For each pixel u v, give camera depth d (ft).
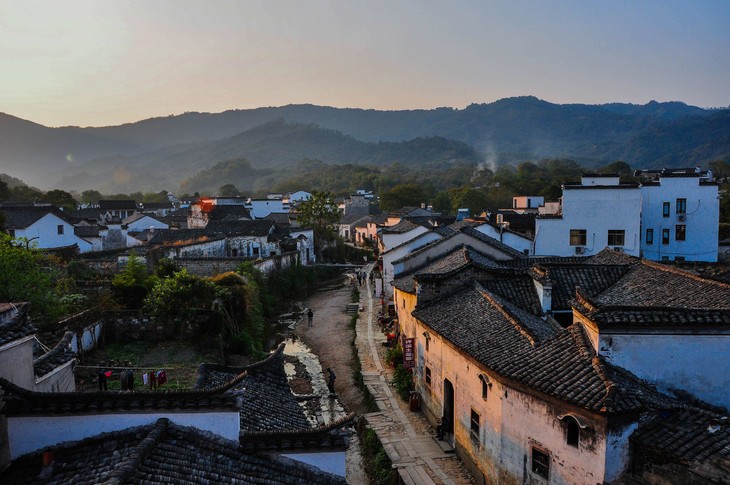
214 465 32.30
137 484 28.27
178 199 538.88
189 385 75.77
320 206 257.75
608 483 41.65
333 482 34.96
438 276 83.05
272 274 177.58
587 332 50.62
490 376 56.34
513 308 71.61
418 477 62.80
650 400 43.06
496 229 150.41
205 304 103.30
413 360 87.86
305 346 126.82
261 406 44.14
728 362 47.52
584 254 141.59
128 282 108.78
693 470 36.86
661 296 66.95
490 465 57.41
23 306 39.45
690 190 152.97
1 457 33.91
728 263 138.62
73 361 49.57
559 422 46.24
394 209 373.40
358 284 199.00
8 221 169.37
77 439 33.58
